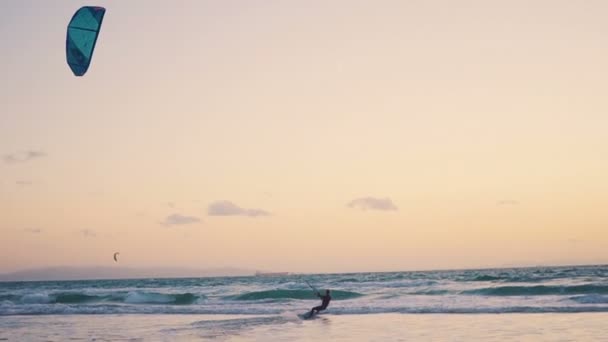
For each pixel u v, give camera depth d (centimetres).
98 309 2688
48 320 2322
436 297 3250
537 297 2944
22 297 3653
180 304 3288
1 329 2017
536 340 1486
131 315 2494
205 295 3844
